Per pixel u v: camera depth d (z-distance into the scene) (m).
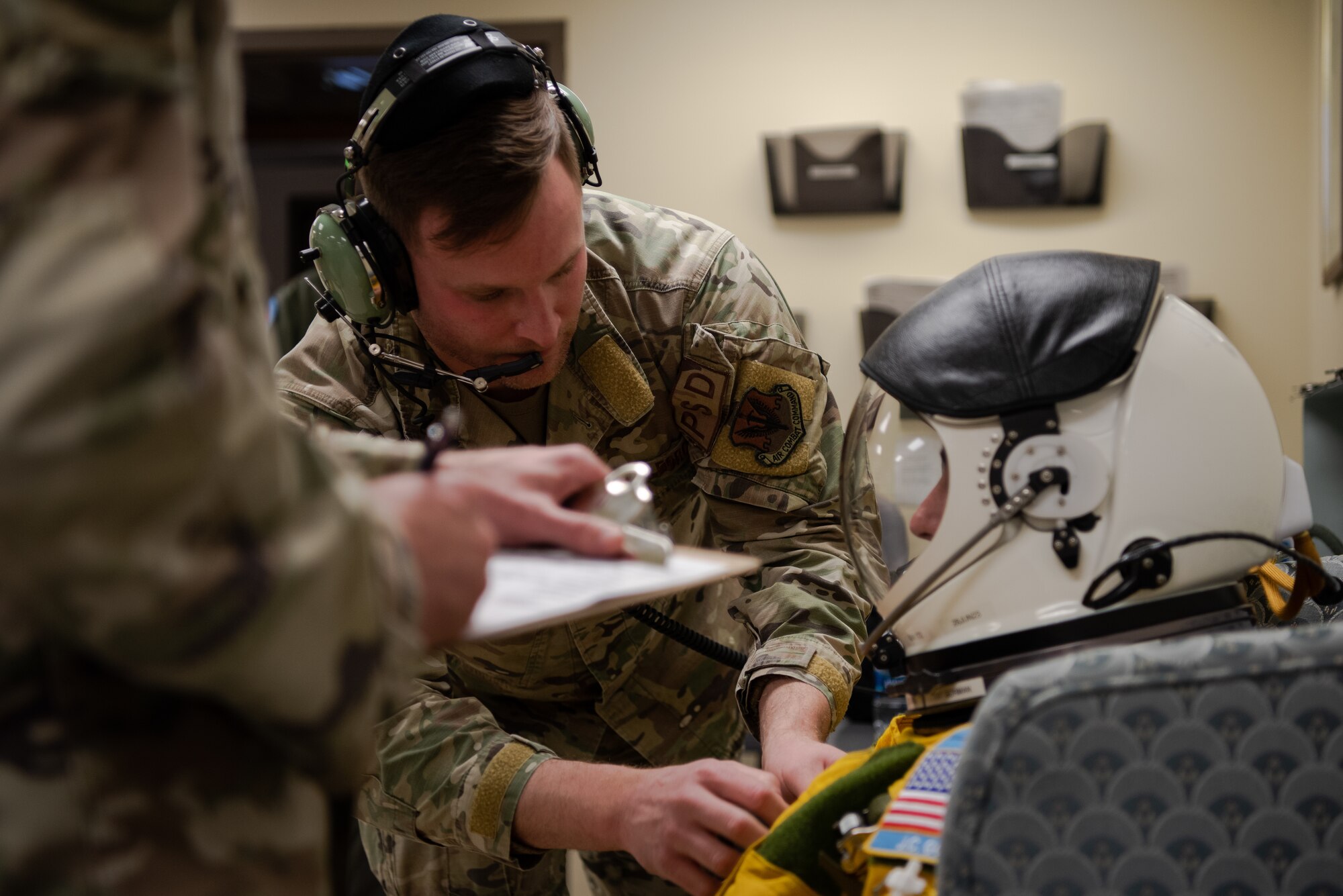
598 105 3.36
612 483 0.77
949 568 0.77
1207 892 0.58
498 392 1.30
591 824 1.00
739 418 1.26
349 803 0.63
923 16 3.23
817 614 1.17
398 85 1.04
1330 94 2.55
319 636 0.48
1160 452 0.73
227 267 0.51
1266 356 3.07
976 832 0.60
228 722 0.52
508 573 0.67
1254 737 0.58
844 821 0.74
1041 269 0.79
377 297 1.13
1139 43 3.13
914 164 3.24
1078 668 0.60
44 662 0.48
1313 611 1.10
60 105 0.42
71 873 0.48
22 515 0.41
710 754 1.51
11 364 0.40
